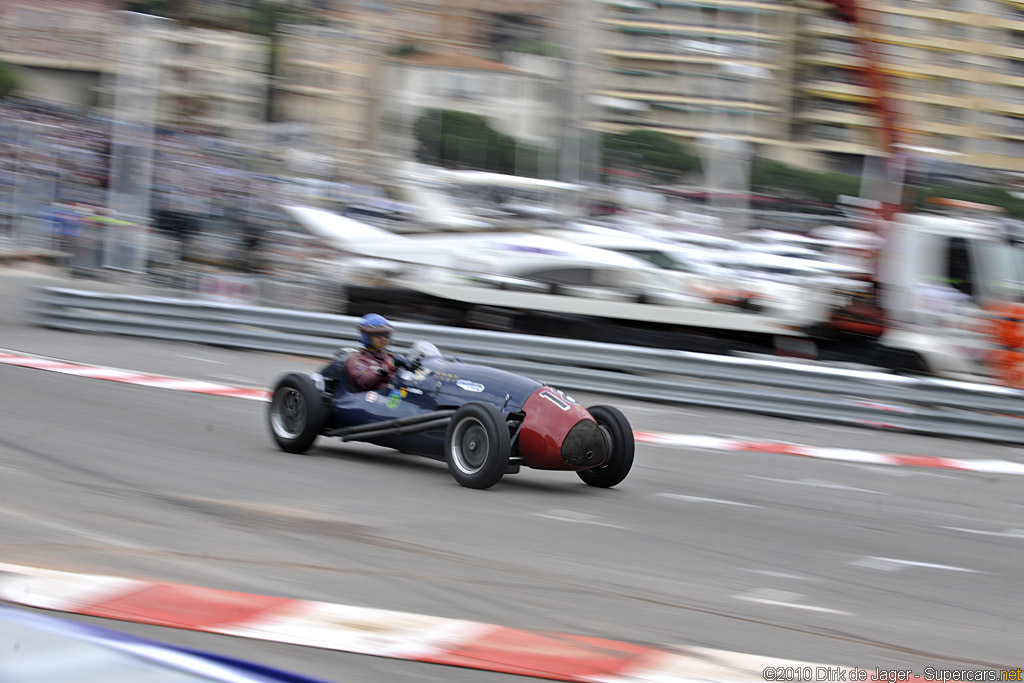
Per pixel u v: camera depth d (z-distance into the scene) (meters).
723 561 6.02
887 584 5.79
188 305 15.08
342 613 4.66
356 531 6.12
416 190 25.70
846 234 31.70
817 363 13.69
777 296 14.73
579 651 4.37
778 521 7.25
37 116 23.91
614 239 16.42
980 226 12.95
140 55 21.20
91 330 15.46
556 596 5.12
